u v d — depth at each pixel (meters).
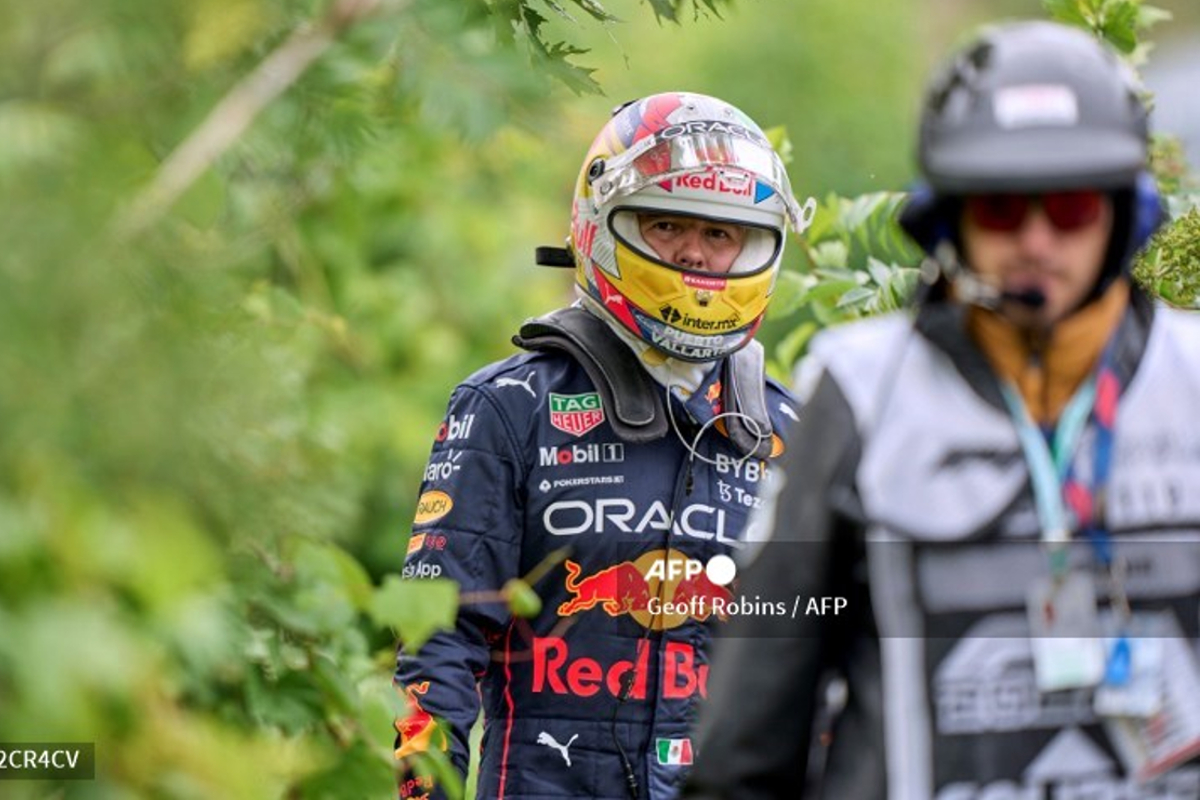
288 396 7.80
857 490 7.38
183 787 6.80
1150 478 7.36
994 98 7.30
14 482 6.15
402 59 7.98
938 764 7.25
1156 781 7.30
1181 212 13.15
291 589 8.32
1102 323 7.43
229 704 8.36
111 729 6.46
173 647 7.01
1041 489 7.31
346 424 13.58
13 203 6.34
